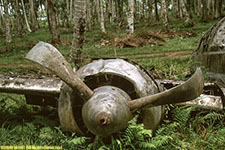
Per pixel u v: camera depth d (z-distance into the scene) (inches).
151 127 133.0
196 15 1820.9
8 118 184.9
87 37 1072.8
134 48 692.7
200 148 141.6
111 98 111.2
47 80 164.9
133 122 123.4
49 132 149.9
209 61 244.5
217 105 159.6
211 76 237.5
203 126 168.9
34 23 1674.5
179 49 605.3
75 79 121.3
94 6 1985.7
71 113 131.6
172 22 1386.6
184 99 114.9
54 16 877.8
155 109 132.7
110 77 133.6
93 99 112.7
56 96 162.7
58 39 896.9
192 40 751.1
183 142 141.0
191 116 178.9
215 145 142.4
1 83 166.9
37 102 191.5
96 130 107.6
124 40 749.9
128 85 133.8
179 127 165.0
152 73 323.6
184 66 380.5
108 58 142.8
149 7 1334.9
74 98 131.6
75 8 305.3
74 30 312.5
